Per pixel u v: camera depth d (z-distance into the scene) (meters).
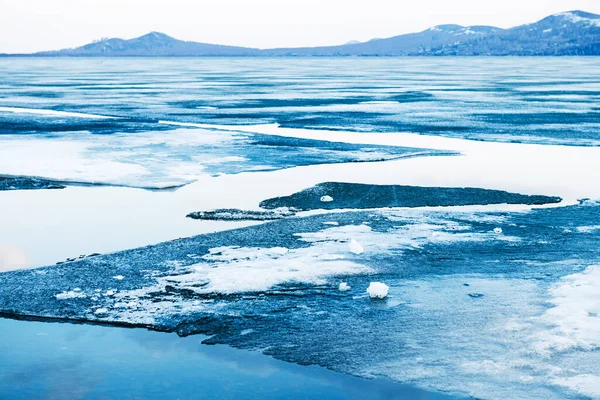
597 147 22.22
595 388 6.55
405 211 13.66
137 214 13.59
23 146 21.20
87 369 7.11
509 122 28.66
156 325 8.16
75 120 28.83
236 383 6.82
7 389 6.68
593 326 7.89
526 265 10.29
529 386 6.62
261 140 23.02
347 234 11.95
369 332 7.90
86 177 16.84
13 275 9.84
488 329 7.90
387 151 21.09
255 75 80.75
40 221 13.12
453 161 19.48
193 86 54.81
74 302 8.81
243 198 14.73
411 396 6.51
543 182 16.45
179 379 6.90
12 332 7.97
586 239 11.70
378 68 115.00
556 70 97.56
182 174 17.25
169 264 10.32
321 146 21.92
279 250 10.91
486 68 111.31
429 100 39.62
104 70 102.94
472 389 6.60
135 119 29.38
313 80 66.50
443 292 9.15
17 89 50.28
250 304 8.78
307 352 7.45
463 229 12.31
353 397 6.52
